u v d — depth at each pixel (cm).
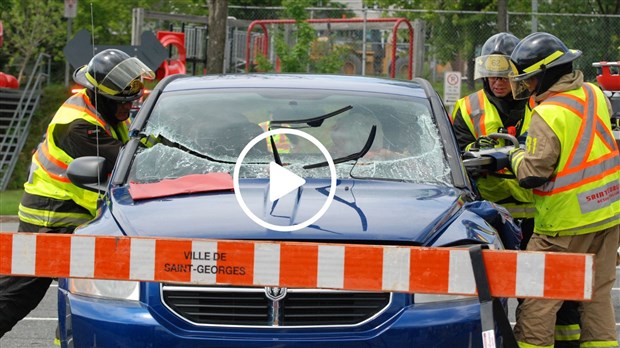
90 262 517
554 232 673
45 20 3089
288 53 2509
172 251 510
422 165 644
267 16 3228
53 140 746
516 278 502
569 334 726
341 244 507
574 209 665
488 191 793
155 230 541
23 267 520
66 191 744
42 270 520
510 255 502
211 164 642
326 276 503
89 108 754
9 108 2922
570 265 500
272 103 687
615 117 1472
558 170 665
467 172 672
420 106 693
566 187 664
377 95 699
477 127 817
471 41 2906
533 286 502
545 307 661
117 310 527
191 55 2689
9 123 2891
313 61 2567
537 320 662
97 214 609
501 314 511
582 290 500
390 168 640
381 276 502
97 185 652
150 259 512
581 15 2752
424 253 502
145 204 584
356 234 533
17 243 520
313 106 684
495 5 3356
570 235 671
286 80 721
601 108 673
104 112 767
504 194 792
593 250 685
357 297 524
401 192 603
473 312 527
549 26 2836
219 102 693
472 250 501
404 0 3372
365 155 650
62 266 518
